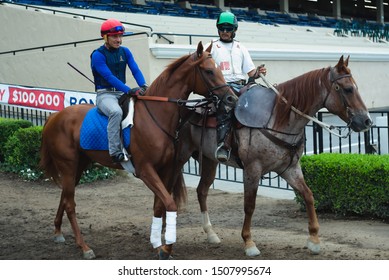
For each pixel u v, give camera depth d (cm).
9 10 1911
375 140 1360
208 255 637
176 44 1731
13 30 1902
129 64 652
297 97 604
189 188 1061
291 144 609
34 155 1148
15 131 1227
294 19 3578
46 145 701
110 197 1009
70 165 664
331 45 2641
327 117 1948
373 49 2531
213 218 840
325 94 597
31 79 1844
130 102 620
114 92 640
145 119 608
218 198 977
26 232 774
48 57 1784
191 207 917
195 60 595
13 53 1897
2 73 1942
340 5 4353
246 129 619
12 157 1188
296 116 604
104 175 1152
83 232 766
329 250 638
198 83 596
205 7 3228
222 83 587
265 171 623
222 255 636
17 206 941
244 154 620
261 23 2964
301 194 626
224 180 1109
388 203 763
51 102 1257
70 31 1741
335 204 802
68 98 1212
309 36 2741
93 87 1647
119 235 743
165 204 591
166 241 586
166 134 607
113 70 636
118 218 848
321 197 814
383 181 751
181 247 676
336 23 3609
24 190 1070
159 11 2730
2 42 1938
